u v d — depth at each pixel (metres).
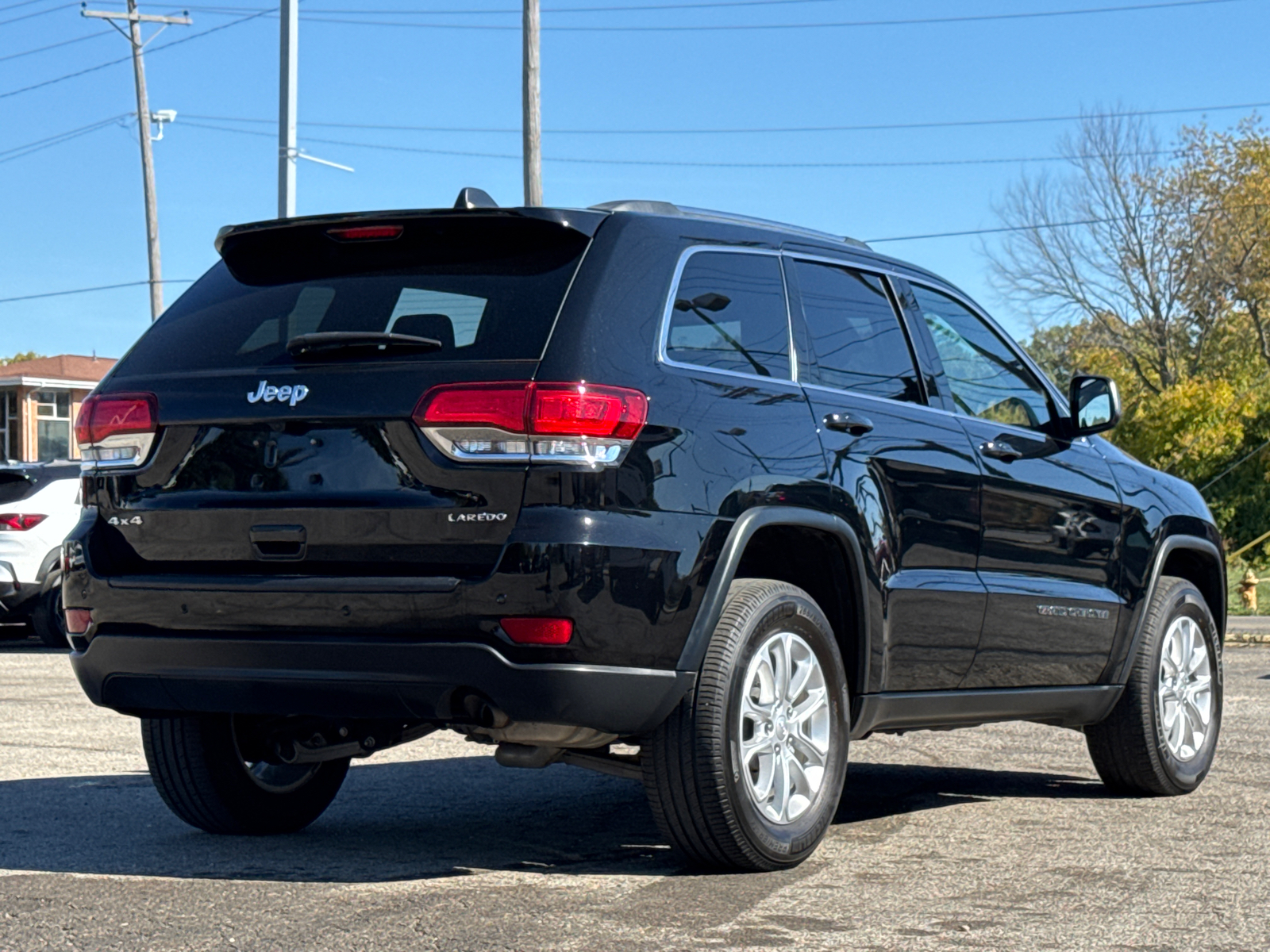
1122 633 6.15
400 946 3.71
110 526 4.67
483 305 4.36
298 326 4.61
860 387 5.14
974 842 5.19
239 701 4.45
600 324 4.27
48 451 49.09
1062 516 5.86
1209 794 6.34
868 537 4.87
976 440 5.52
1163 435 36.50
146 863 4.72
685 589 4.23
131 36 34.31
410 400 4.20
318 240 4.77
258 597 4.32
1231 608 23.91
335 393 4.30
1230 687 10.17
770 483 4.51
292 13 20.44
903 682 5.11
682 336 4.52
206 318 4.79
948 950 3.71
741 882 4.46
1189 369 47.91
